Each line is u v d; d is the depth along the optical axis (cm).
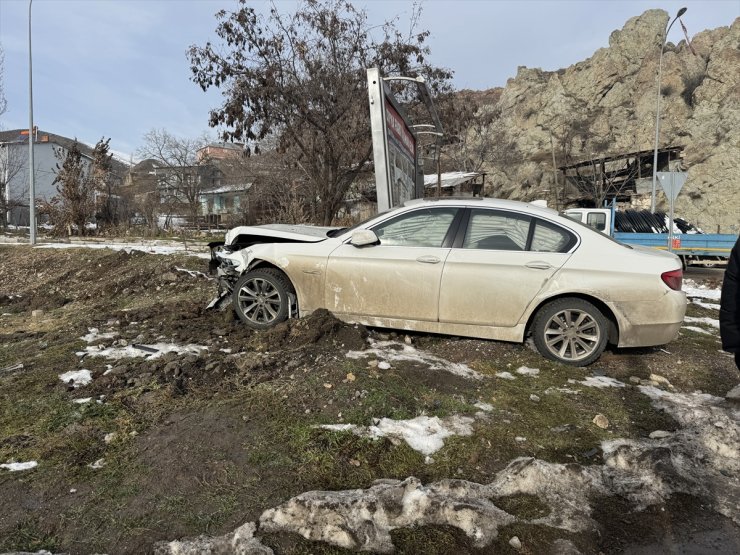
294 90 1279
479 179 4441
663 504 276
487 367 464
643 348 543
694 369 491
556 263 477
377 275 508
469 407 377
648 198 3703
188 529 237
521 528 249
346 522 241
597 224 1892
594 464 312
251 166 2962
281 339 496
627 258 474
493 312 486
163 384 398
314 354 457
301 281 534
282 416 348
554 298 484
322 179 1419
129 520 243
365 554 227
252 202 2398
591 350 474
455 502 254
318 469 289
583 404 396
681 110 5094
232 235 603
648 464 304
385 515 248
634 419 375
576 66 6138
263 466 289
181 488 267
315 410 358
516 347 505
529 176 5391
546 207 520
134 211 2786
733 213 4419
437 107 1556
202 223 3375
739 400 410
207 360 447
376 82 762
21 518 243
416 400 385
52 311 758
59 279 1073
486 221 504
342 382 394
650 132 5128
